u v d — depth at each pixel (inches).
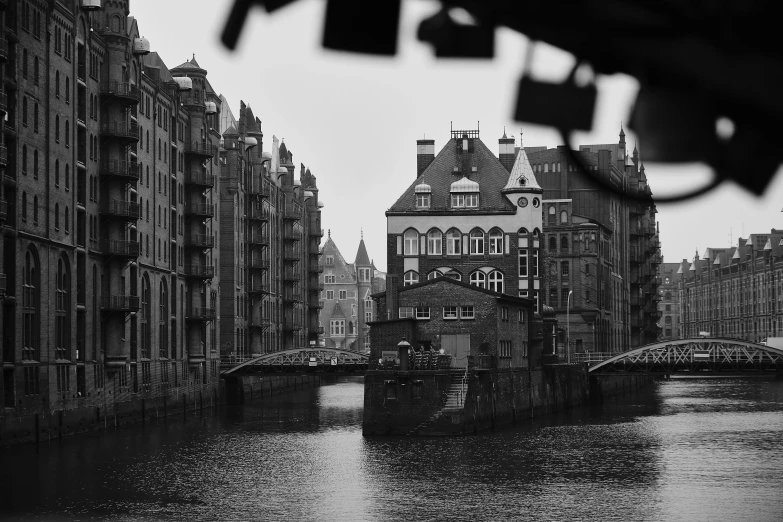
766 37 89.5
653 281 7736.2
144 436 2903.5
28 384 2657.5
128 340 3422.7
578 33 92.2
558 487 1905.8
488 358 3075.8
